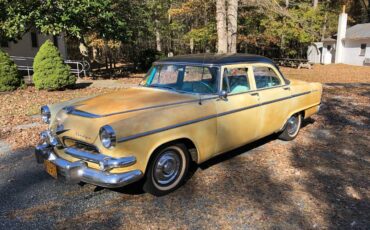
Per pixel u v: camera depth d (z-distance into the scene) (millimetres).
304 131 6746
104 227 3314
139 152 3508
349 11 41188
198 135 4082
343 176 4504
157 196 3916
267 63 5281
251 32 26625
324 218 3449
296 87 5828
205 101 4223
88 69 18234
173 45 37000
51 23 13148
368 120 7719
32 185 4266
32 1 12727
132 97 4285
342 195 3951
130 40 18000
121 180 3379
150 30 25156
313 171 4672
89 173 3463
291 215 3506
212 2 22469
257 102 4895
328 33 34688
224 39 14594
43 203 3799
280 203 3756
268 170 4695
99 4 13758
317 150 5578
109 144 3348
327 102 9953
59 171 3676
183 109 3951
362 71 23766
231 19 14828
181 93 4500
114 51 29391
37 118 7875
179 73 4750
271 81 5387
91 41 20781
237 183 4266
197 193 4004
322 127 7074
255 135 5059
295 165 4891
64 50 21719
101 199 3887
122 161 3371
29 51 19281
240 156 5246
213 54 5070
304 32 24766
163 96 4324
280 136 5996
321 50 35000
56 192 4070
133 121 3492
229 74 4551
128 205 3744
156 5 26875
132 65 27812
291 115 5781
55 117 4176
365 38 28797
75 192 4066
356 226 3303
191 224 3355
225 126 4434
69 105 4242
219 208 3654
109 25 14758
